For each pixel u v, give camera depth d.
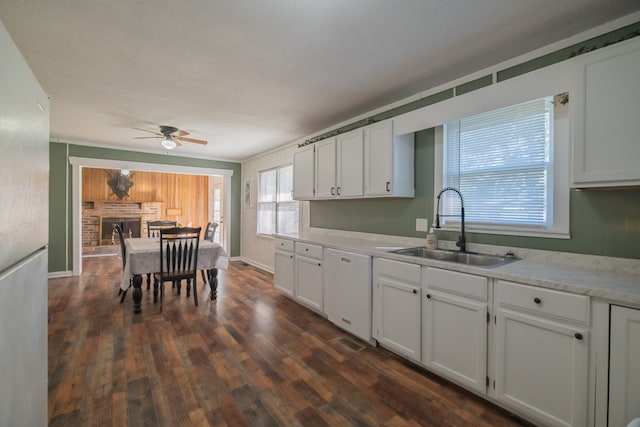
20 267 0.93
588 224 1.84
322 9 1.67
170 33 1.91
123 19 1.76
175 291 4.12
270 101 3.08
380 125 2.81
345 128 3.72
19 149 0.91
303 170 3.87
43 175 1.17
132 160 5.42
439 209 2.63
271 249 5.39
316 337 2.72
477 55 2.16
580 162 1.60
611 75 1.50
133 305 3.49
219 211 8.15
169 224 5.42
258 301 3.72
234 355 2.38
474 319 1.81
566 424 1.46
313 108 3.28
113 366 2.20
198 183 8.99
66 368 2.16
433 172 2.70
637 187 1.56
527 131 2.12
